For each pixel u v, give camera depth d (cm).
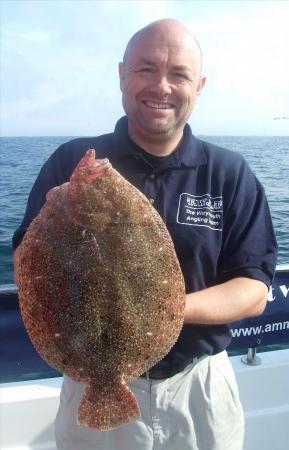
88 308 69
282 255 321
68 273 69
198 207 93
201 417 95
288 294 125
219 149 99
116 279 70
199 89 94
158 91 86
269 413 125
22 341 115
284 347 198
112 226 70
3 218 425
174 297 73
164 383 92
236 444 100
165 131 89
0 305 113
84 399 72
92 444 93
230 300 88
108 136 98
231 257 95
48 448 116
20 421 116
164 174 93
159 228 73
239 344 124
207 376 96
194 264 92
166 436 94
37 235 71
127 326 70
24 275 71
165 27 87
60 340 71
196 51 89
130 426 93
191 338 92
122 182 72
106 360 71
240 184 96
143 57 86
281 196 547
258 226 96
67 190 71
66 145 98
